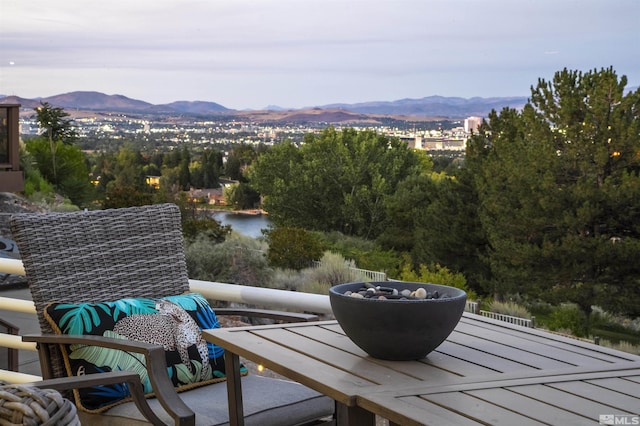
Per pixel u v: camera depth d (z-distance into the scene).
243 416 2.00
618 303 17.08
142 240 2.69
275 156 35.22
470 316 2.23
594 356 1.73
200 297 2.63
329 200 34.97
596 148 17.50
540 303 19.64
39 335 2.18
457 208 22.27
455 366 1.63
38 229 2.43
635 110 17.53
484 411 1.30
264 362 1.70
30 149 24.66
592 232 17.73
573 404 1.35
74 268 2.48
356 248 27.98
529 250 17.84
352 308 1.66
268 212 35.09
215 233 15.96
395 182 33.94
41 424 0.89
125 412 2.09
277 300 2.67
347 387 1.47
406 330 1.63
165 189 27.11
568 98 17.88
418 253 24.47
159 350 1.95
